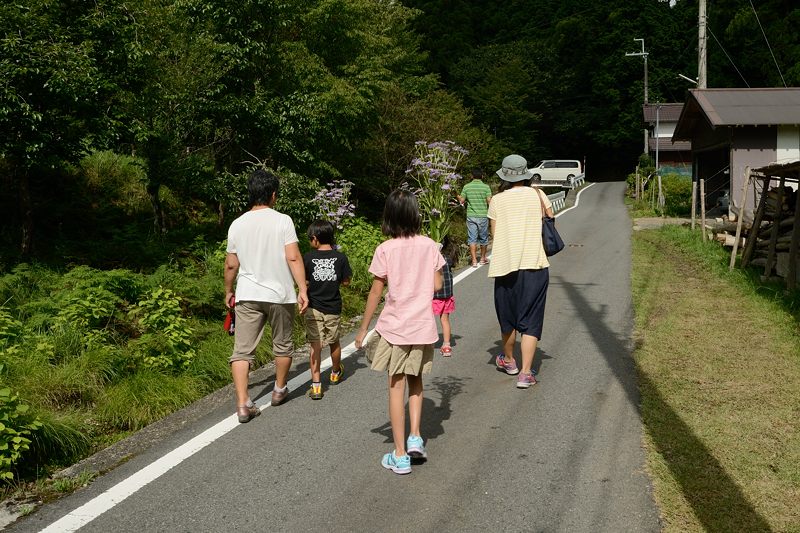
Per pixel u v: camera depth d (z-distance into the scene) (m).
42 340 5.55
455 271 11.07
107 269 8.25
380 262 3.88
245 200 10.62
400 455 3.81
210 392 5.62
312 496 3.55
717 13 34.19
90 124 7.96
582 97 53.47
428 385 5.43
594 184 43.50
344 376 5.76
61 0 7.79
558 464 3.86
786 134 16.62
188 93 10.17
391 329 3.80
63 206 9.80
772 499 3.40
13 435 3.92
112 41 8.22
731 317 7.38
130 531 3.23
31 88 7.19
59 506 3.53
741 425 4.34
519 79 44.19
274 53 11.93
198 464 4.00
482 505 3.41
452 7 49.91
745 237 11.66
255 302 4.75
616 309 7.97
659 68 49.84
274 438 4.38
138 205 11.10
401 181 18.00
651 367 5.65
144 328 6.27
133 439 4.51
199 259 9.27
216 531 3.21
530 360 5.22
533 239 5.19
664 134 36.72
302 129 12.15
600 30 51.34
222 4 11.01
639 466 3.79
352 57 14.43
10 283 6.75
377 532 3.18
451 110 21.62
